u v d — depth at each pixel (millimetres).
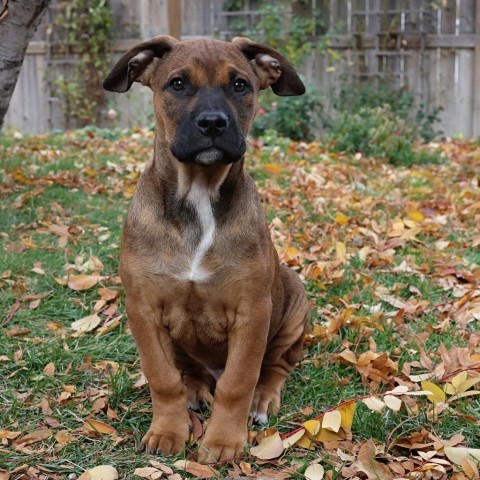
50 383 1300
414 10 3518
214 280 1170
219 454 1136
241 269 1168
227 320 1196
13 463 1125
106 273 1664
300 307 1322
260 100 3455
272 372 1298
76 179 2227
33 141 2945
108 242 1803
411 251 1807
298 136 3410
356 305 1517
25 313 1495
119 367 1328
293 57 3555
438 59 3527
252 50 1284
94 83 3787
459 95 3518
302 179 2402
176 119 1174
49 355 1369
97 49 3721
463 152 3086
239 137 1159
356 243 1846
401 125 3092
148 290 1176
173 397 1177
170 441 1153
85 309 1527
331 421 1141
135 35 3719
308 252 1812
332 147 3049
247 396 1164
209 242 1168
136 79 1276
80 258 1677
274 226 1918
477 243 1837
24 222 1875
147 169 1217
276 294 1266
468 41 3447
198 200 1165
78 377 1324
